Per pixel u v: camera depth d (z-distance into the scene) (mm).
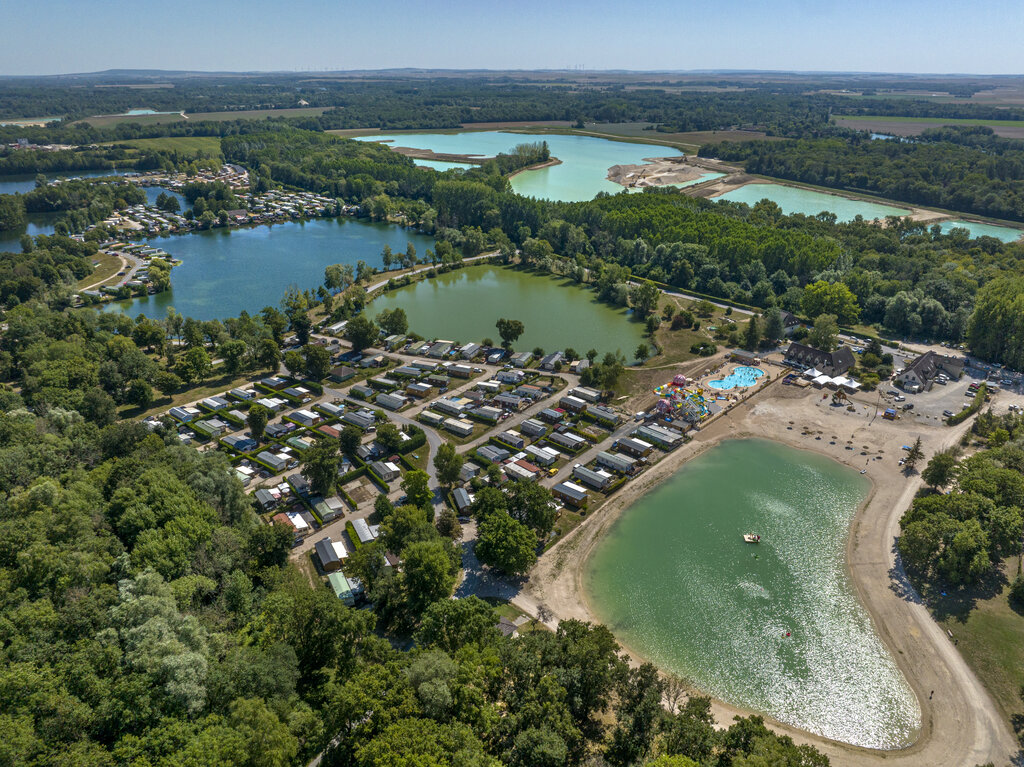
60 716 72938
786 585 127500
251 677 85312
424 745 74438
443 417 187125
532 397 199375
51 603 92375
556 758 76938
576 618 118375
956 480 151625
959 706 101125
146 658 81750
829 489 157375
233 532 123938
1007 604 118938
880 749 95000
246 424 183875
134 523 113375
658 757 82312
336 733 83938
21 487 122750
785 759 73812
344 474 159375
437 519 139500
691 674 107750
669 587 126875
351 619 97188
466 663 88250
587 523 145750
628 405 198750
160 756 72500
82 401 175375
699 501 153375
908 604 121250
